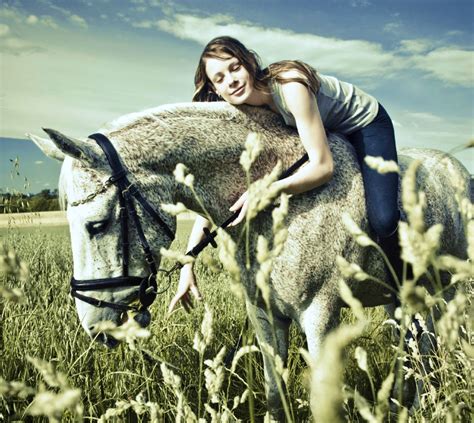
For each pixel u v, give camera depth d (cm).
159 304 356
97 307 204
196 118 225
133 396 241
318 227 224
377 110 257
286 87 221
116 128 216
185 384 267
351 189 236
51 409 64
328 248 226
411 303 76
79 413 82
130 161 207
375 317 380
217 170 225
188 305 282
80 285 201
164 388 237
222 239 87
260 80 226
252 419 103
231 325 354
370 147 246
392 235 236
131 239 204
